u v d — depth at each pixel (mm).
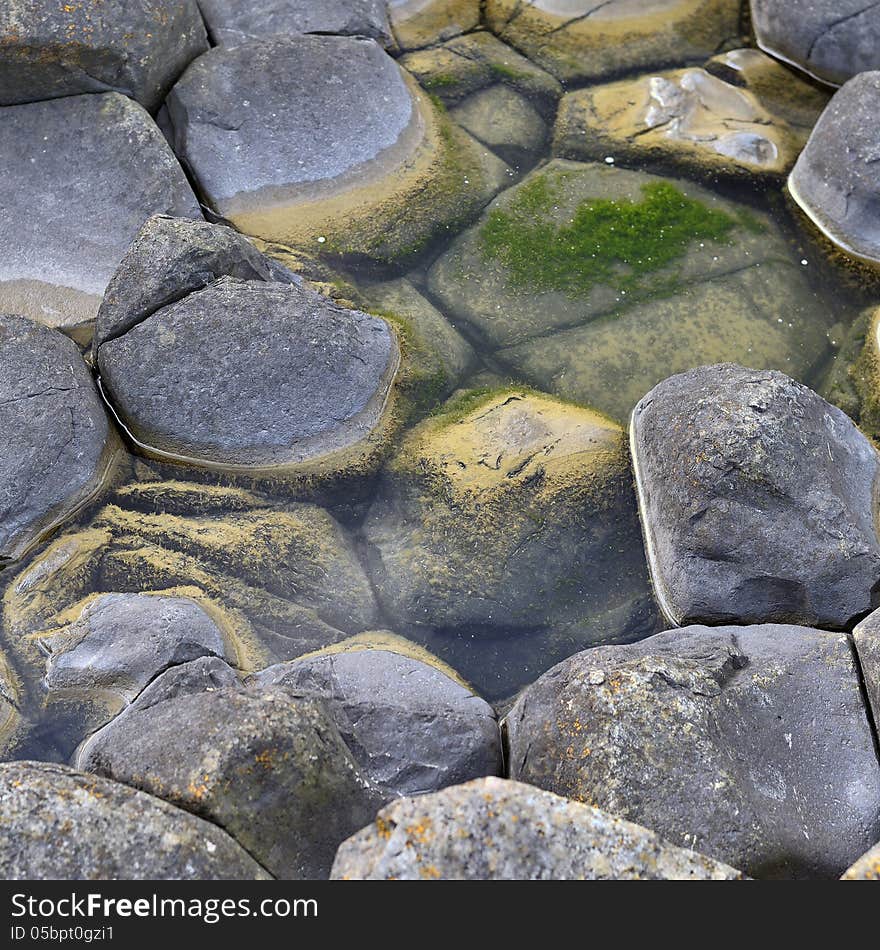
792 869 1936
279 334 2801
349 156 3520
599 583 2660
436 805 1711
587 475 2807
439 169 3605
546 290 3291
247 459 2850
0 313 2834
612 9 4168
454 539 2711
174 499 2805
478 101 3859
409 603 2619
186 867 1739
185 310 2799
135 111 3266
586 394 3027
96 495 2803
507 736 2273
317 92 3508
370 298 3238
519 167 3662
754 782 2021
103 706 2398
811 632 2320
